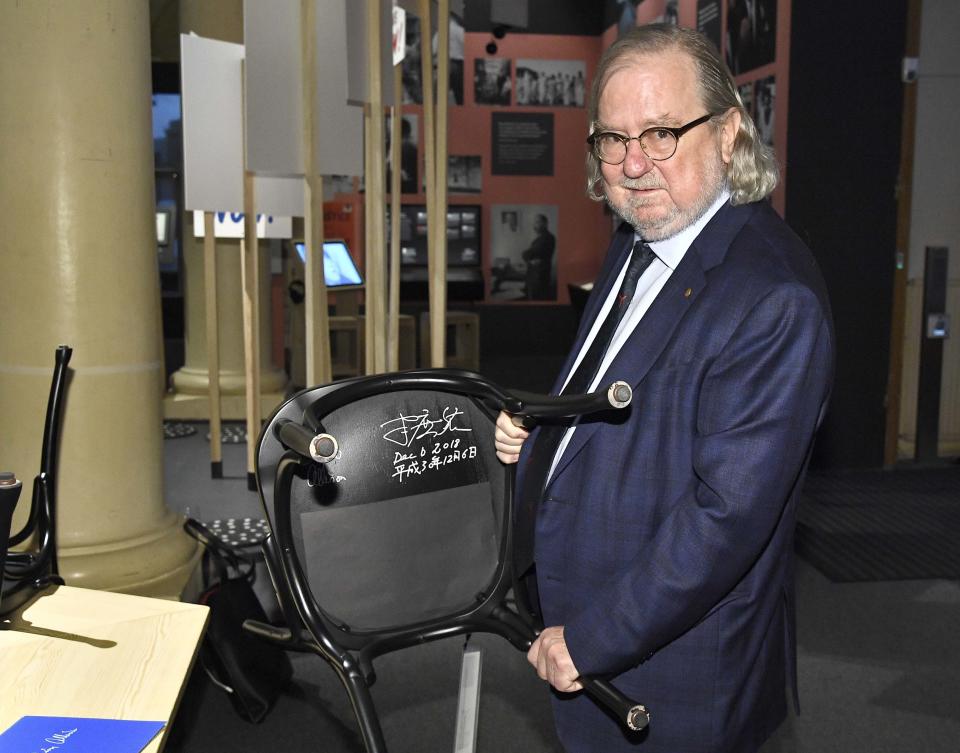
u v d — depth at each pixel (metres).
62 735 1.20
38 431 3.02
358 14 2.98
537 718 2.93
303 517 1.40
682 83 1.39
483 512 1.51
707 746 1.45
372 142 3.04
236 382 6.90
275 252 8.62
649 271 1.57
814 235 5.55
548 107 10.02
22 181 2.94
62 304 3.00
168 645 1.48
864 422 5.76
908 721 2.92
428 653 3.39
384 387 1.40
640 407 1.43
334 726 2.90
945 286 5.68
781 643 1.57
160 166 9.50
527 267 10.20
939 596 3.87
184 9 6.29
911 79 5.48
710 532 1.32
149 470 3.27
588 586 1.48
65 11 2.89
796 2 5.37
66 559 3.08
